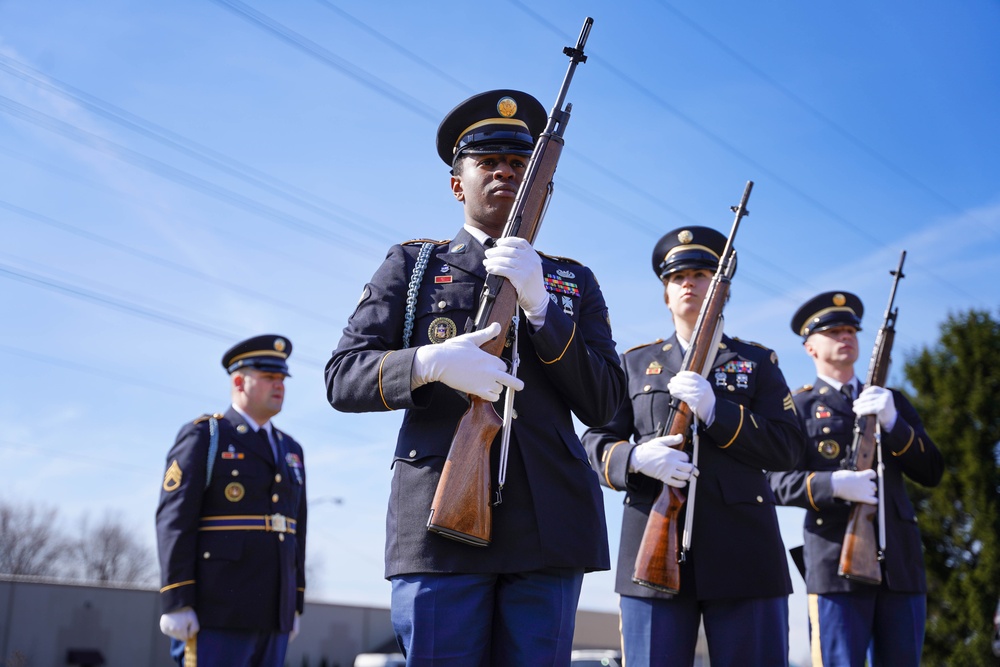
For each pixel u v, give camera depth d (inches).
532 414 149.7
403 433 150.3
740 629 215.5
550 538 141.9
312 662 749.9
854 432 285.4
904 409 300.4
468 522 136.5
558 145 155.6
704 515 220.5
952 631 622.5
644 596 219.6
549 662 141.1
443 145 170.7
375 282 157.6
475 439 139.6
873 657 276.4
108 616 653.3
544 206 154.1
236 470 283.4
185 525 272.8
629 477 223.6
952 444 656.4
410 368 139.6
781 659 218.7
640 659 219.3
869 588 271.0
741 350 241.0
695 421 225.1
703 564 216.7
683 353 241.9
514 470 144.8
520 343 152.6
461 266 156.0
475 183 162.1
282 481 289.9
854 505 272.1
